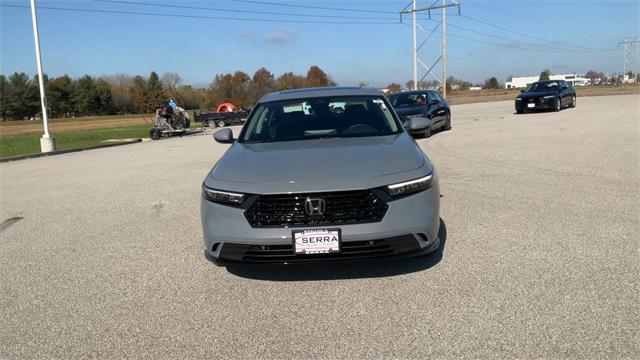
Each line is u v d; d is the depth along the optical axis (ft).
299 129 16.58
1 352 10.37
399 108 50.49
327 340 10.23
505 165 29.60
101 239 18.42
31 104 337.93
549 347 9.45
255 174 12.68
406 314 11.11
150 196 26.16
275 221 11.93
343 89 19.45
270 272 14.07
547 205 19.74
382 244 11.82
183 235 18.33
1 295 13.44
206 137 80.12
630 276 12.41
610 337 9.67
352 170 12.36
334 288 12.73
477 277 12.85
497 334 10.02
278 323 11.08
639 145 34.40
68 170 40.34
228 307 12.01
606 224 16.83
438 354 9.45
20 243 18.53
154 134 83.61
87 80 353.31
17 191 30.45
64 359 10.00
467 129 55.93
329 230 11.64
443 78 140.56
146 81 295.28
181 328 11.07
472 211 19.38
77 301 12.80
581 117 62.28
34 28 64.28
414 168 12.61
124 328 11.19
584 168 27.17
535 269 13.19
